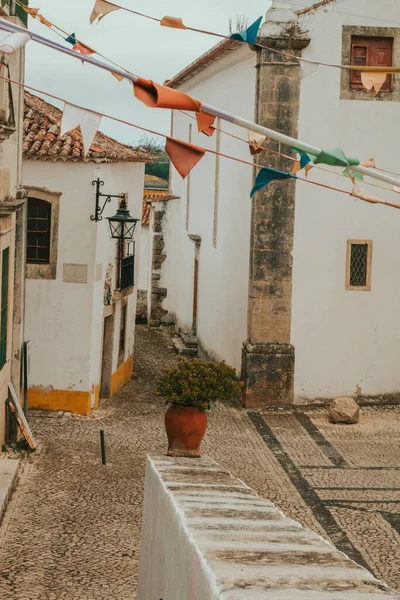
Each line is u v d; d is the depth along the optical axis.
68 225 19.20
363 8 20.03
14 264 16.16
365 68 7.16
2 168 14.29
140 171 24.16
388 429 19.08
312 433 18.66
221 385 14.31
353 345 20.86
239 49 21.61
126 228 20.17
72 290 19.31
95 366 19.97
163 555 5.49
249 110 21.25
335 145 20.33
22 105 16.41
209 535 4.54
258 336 20.59
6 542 11.26
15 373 16.33
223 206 23.89
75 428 18.06
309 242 20.53
